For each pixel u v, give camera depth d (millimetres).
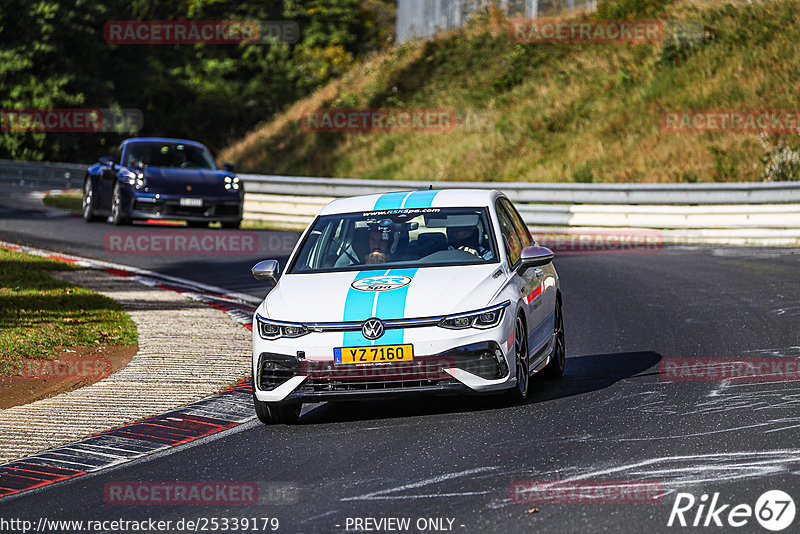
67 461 24844
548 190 83062
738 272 56156
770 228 72812
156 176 78188
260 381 27719
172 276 58656
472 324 26891
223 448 25688
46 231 77562
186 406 30297
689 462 21594
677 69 113500
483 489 20453
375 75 151125
